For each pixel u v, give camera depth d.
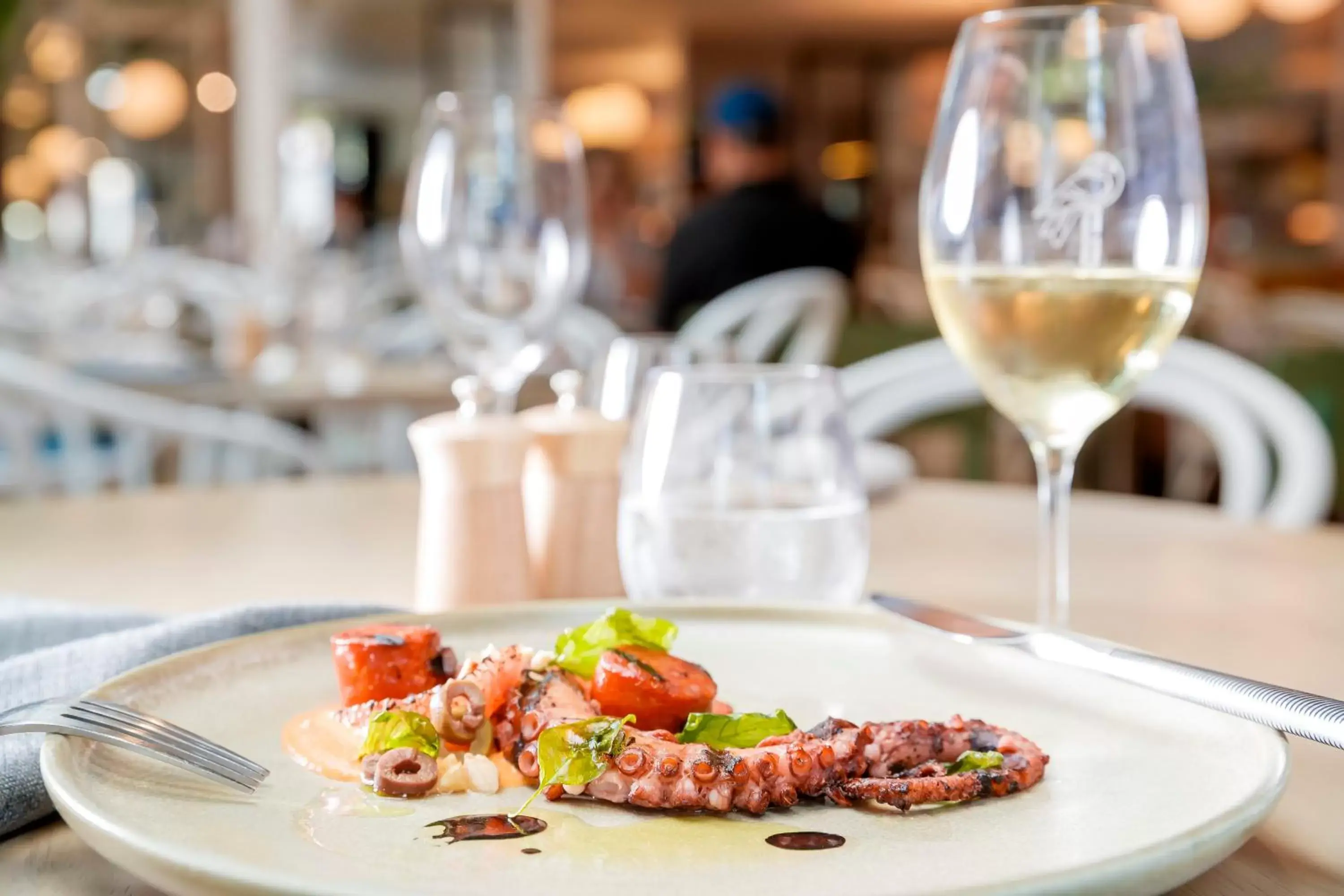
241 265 4.08
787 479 0.63
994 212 0.57
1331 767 0.52
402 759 0.45
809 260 3.55
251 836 0.42
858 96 9.59
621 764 0.44
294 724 0.50
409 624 0.58
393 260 5.08
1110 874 0.39
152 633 0.57
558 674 0.49
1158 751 0.48
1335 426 2.13
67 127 6.06
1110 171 0.57
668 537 0.63
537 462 0.71
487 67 5.52
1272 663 0.63
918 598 0.74
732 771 0.44
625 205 6.06
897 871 0.40
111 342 2.60
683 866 0.41
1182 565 0.83
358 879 0.40
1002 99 0.57
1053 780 0.46
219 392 1.97
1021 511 0.99
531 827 0.43
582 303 4.06
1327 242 6.96
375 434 2.13
